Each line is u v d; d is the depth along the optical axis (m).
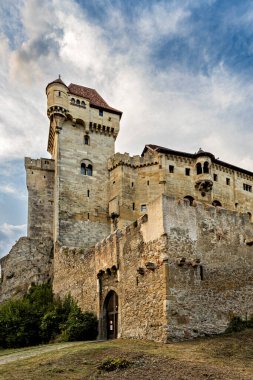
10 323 38.03
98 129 67.12
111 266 31.88
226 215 29.64
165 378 17.19
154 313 25.41
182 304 24.95
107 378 17.64
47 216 64.31
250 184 70.44
